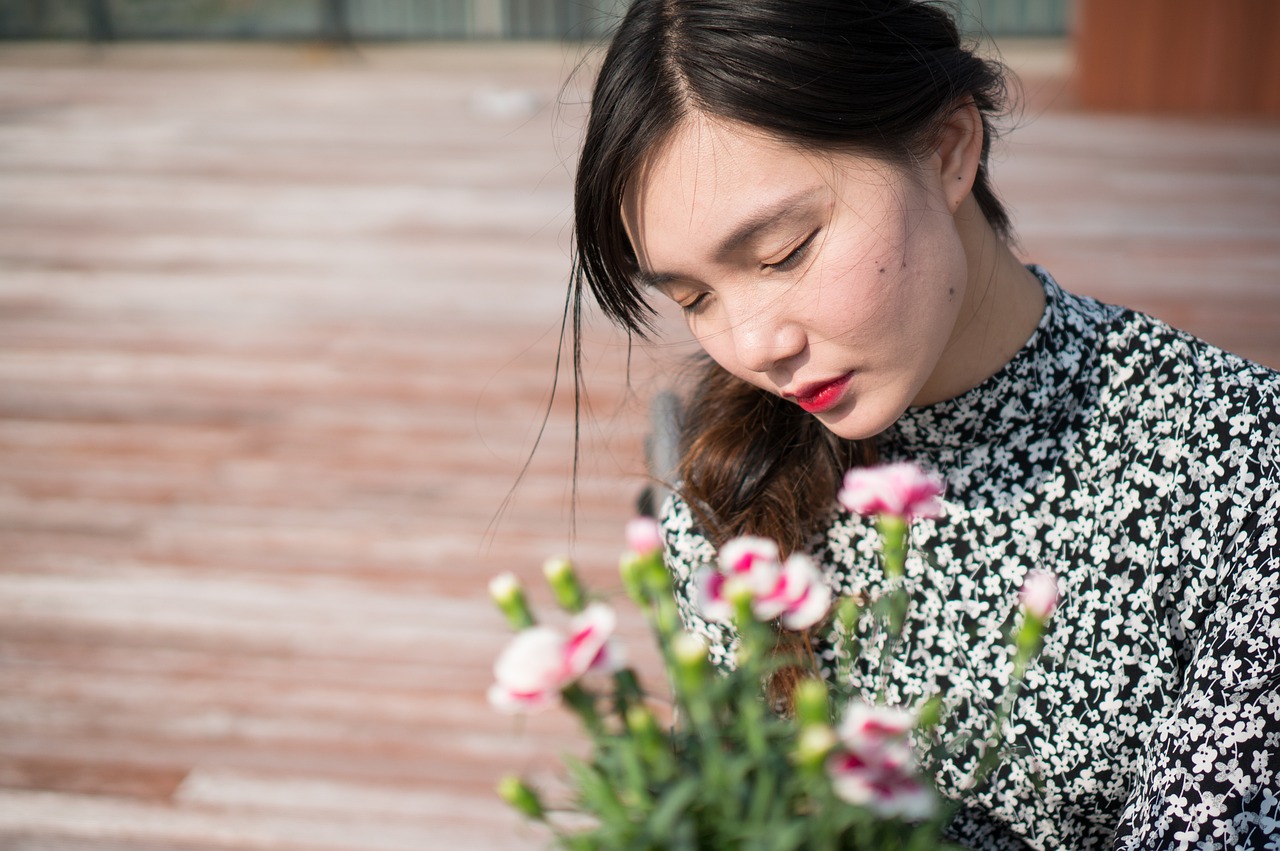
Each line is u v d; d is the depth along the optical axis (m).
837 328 0.86
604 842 0.57
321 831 2.38
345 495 3.48
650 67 0.85
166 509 3.45
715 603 0.63
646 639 2.80
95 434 3.85
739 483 1.06
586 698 0.59
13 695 2.77
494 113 7.45
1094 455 1.02
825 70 0.82
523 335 4.44
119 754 2.60
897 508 0.68
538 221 5.62
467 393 4.02
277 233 5.53
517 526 3.30
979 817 1.06
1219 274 4.77
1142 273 4.79
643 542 0.64
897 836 0.60
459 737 2.62
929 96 0.86
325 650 2.89
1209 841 0.88
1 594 3.11
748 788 0.57
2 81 8.39
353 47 9.05
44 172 6.44
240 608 3.04
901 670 1.06
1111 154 6.33
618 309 0.95
